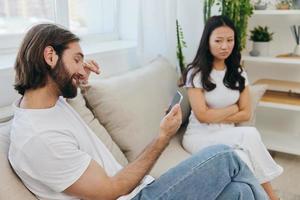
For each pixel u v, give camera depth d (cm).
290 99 266
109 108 168
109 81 177
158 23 240
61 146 113
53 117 119
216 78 205
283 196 220
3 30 186
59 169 112
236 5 251
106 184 117
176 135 219
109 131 171
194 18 273
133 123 173
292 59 256
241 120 206
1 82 153
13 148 114
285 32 285
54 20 216
